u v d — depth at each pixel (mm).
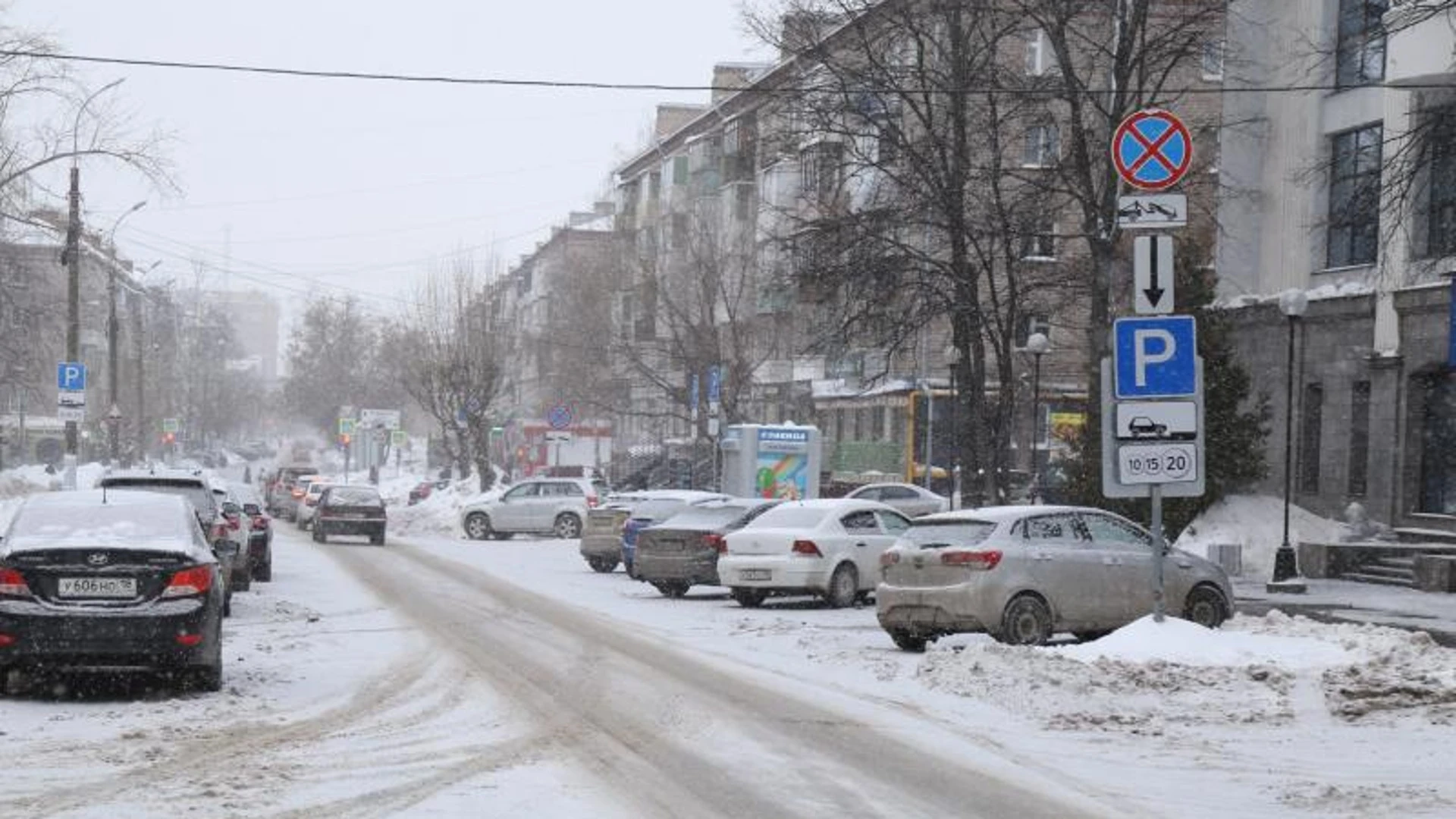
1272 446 38719
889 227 34531
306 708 13609
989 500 36750
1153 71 34719
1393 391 34531
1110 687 15117
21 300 53531
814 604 26828
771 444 45469
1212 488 35188
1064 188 35844
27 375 55688
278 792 9773
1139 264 16812
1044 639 18672
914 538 19281
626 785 10250
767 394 67812
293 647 18766
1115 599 19250
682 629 21828
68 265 42188
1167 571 19750
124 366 103562
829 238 35188
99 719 12828
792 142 36844
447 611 24188
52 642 13477
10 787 9789
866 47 34625
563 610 24703
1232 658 16672
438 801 9594
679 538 28078
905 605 18922
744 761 11289
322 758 11055
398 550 43969
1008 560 18531
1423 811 9812
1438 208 32031
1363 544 32812
